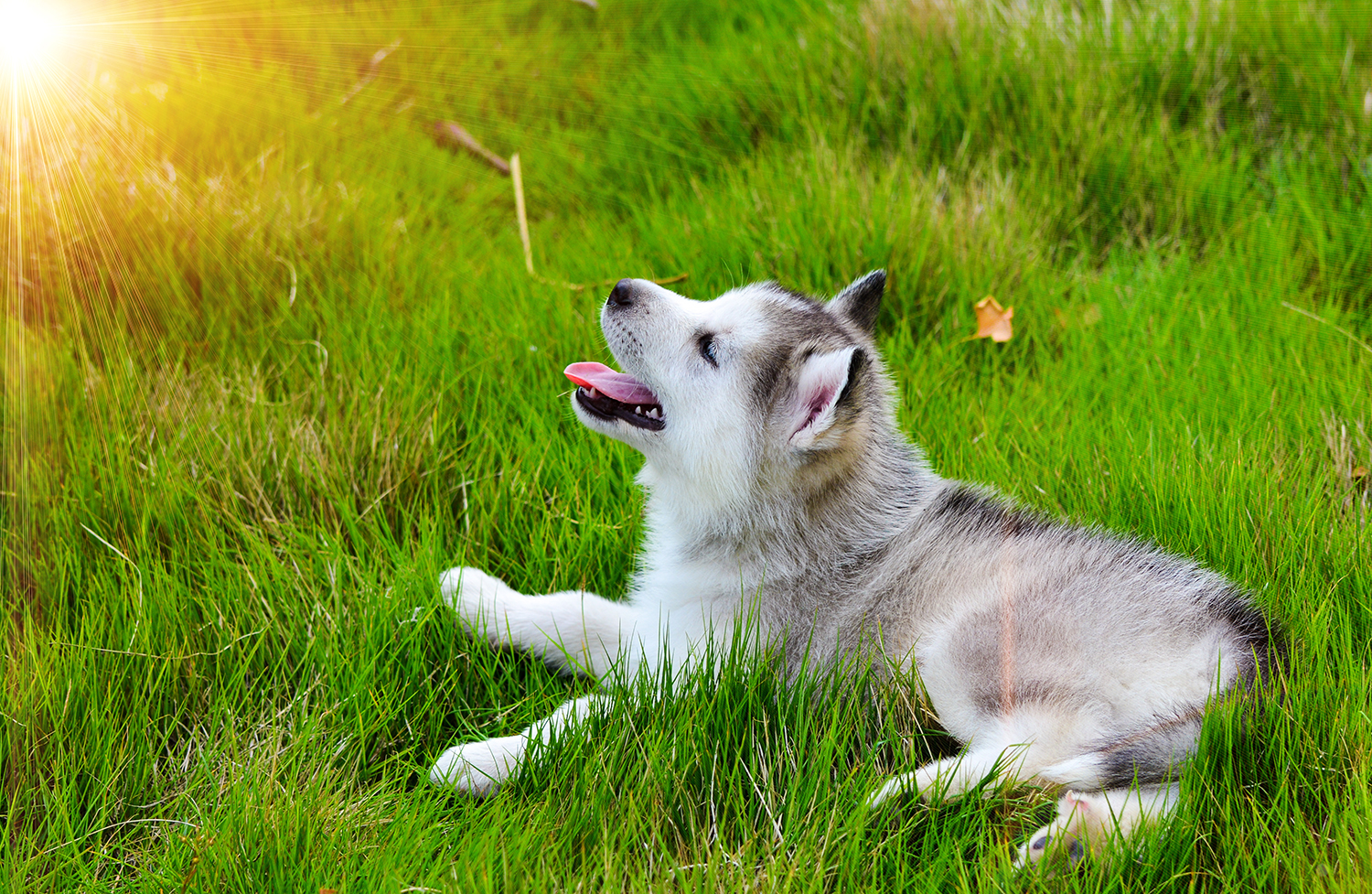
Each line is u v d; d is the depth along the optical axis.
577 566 3.21
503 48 5.67
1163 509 3.07
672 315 2.88
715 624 2.82
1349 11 4.82
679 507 2.96
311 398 3.58
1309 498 3.04
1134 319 3.98
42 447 3.34
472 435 3.51
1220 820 2.22
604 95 5.41
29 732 2.45
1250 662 2.41
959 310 3.96
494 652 2.94
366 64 5.45
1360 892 2.03
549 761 2.45
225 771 2.47
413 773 2.58
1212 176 4.45
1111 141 4.57
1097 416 3.50
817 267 4.02
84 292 3.88
